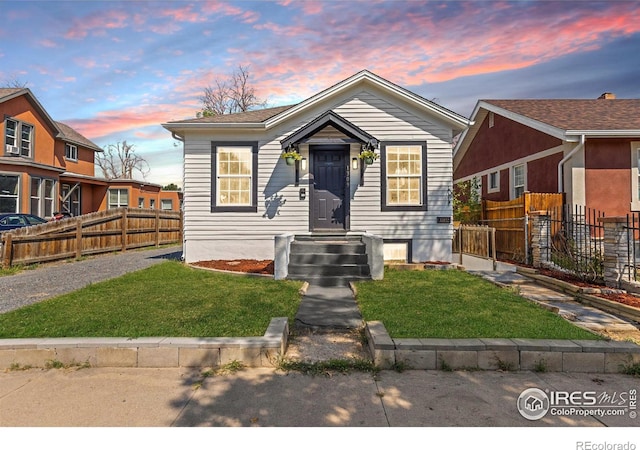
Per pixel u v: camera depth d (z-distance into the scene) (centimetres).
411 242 988
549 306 544
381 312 503
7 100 1722
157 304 542
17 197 1728
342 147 1011
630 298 580
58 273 842
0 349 373
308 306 567
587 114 1183
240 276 785
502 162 1431
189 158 1003
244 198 1012
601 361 362
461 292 624
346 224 992
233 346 372
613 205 1002
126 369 369
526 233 929
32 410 294
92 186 2434
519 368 365
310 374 354
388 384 335
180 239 1870
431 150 990
